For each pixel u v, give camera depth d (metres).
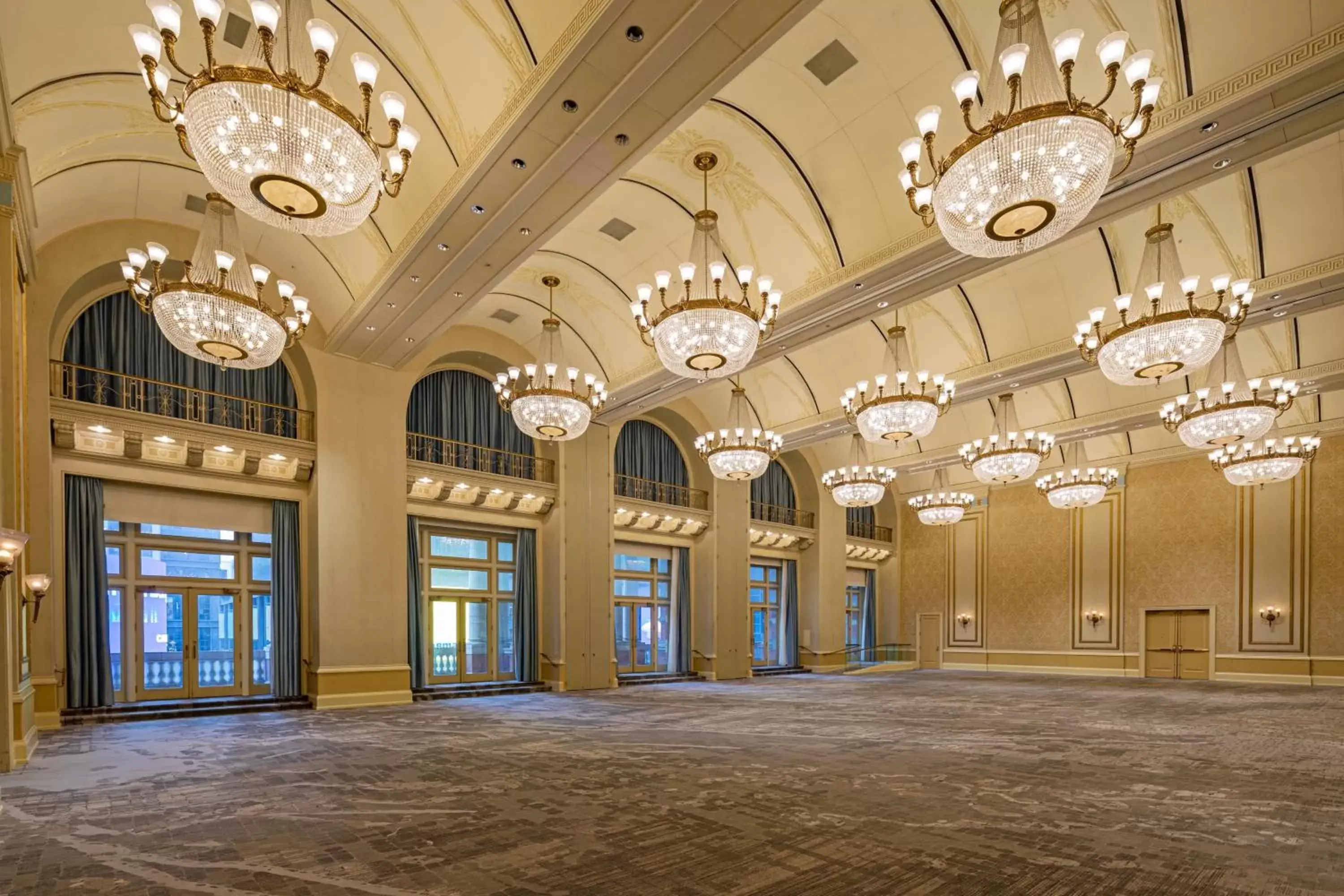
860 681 16.05
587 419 9.93
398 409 11.70
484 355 13.01
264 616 10.64
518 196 6.88
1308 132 5.87
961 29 6.43
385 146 4.61
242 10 6.44
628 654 15.58
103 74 6.91
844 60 7.01
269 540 10.78
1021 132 4.29
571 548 13.80
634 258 10.43
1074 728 8.32
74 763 6.21
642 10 4.72
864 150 7.69
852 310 9.13
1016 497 19.61
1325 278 8.42
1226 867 3.62
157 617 9.70
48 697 8.24
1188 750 6.87
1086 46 6.29
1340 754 6.70
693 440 16.95
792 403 15.05
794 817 4.52
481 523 13.12
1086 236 9.84
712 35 4.91
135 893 3.34
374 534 11.16
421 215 7.65
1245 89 5.52
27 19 5.88
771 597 19.06
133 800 4.95
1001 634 19.44
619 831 4.21
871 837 4.09
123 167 8.34
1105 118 4.31
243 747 7.05
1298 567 15.02
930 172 7.31
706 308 6.97
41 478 8.28
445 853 3.85
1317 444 13.04
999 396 12.99
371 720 9.01
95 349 9.33
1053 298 10.62
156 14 3.87
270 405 10.55
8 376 6.10
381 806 4.79
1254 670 15.34
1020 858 3.76
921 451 17.52
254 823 4.39
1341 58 5.15
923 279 8.28
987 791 5.18
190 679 9.90
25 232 6.79
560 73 5.31
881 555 21.81
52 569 8.38
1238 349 12.00
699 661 16.38
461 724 8.75
